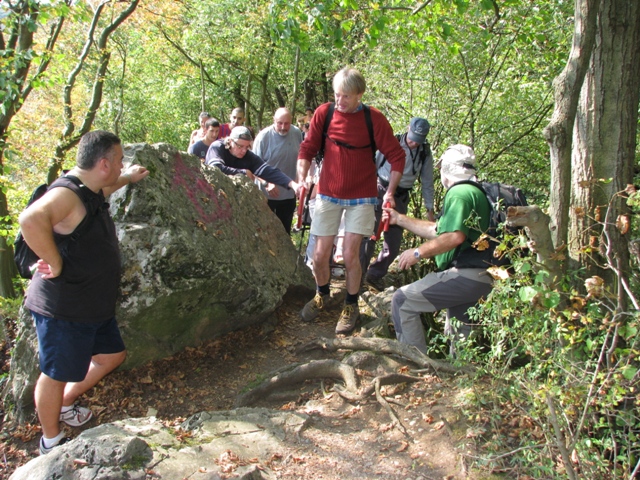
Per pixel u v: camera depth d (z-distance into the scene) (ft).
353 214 13.89
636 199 9.12
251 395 12.12
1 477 10.78
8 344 15.90
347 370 12.34
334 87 12.95
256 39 48.39
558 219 10.77
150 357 12.73
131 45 60.39
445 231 11.51
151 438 9.85
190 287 12.45
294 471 9.46
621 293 8.86
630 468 8.94
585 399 8.81
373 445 10.30
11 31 23.16
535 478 8.86
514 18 21.40
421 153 17.72
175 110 65.10
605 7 10.87
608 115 11.07
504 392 10.56
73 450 9.31
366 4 21.43
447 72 21.45
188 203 13.64
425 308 12.70
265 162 17.99
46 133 34.81
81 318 10.10
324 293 15.40
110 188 11.32
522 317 9.51
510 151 23.43
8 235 20.27
